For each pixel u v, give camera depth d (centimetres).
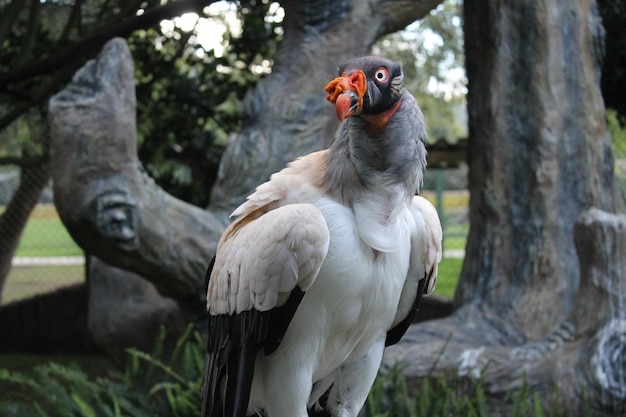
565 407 423
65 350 825
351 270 240
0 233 912
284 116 489
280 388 253
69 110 419
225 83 741
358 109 223
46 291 943
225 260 254
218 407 266
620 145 1077
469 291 528
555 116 527
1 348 829
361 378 267
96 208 416
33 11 650
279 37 710
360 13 502
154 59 716
